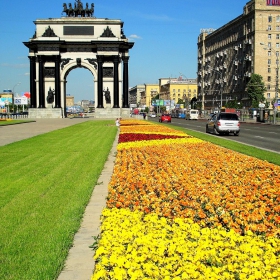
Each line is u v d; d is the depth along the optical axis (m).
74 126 61.00
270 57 131.75
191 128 58.31
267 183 14.73
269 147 30.30
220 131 43.62
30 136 41.47
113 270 6.96
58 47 97.81
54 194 13.82
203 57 183.50
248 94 128.50
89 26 98.69
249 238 8.48
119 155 23.55
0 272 7.34
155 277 6.74
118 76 99.12
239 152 25.77
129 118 95.75
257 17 130.38
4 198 13.27
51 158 23.67
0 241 8.96
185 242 8.12
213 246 7.91
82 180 16.44
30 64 101.50
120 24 99.25
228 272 6.88
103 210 10.95
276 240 8.47
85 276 7.38
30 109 98.69
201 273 6.86
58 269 7.55
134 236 8.61
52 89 99.19
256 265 6.98
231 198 12.15
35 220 10.61
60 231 9.56
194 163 19.61
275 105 77.88
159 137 34.94
